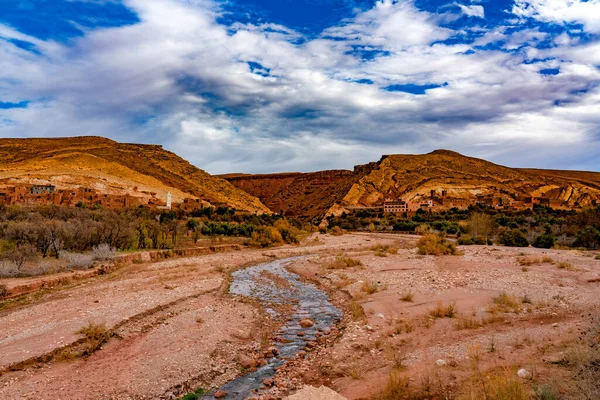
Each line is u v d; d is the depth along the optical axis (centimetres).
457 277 2461
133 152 18150
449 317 1559
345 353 1260
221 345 1407
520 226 8131
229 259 4072
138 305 1903
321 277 2903
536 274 2464
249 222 9431
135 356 1295
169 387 1078
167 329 1577
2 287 2136
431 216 11719
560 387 823
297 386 1059
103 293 2214
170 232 5306
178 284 2527
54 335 1448
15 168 12188
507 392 800
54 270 2731
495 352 1109
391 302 1883
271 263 3981
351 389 990
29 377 1130
